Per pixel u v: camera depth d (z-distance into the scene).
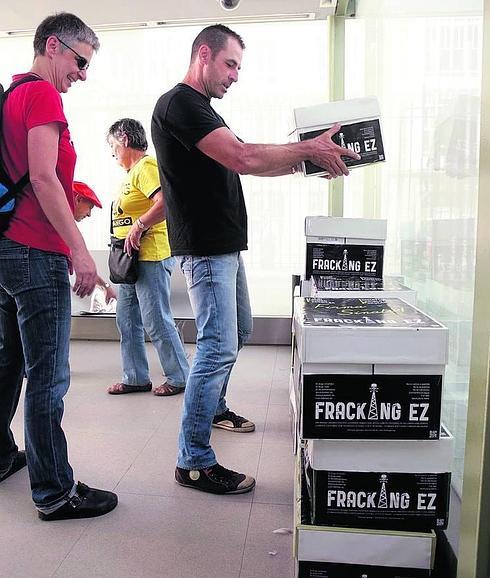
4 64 4.08
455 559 1.24
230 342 1.89
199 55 1.83
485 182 0.84
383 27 2.36
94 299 4.16
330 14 3.40
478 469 0.89
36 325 1.65
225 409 2.50
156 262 2.84
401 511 1.19
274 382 3.17
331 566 1.20
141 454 2.21
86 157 4.06
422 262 1.73
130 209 2.81
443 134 1.47
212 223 1.81
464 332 1.32
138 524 1.71
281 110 3.86
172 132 1.72
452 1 1.38
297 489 1.38
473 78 1.22
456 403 1.38
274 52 3.80
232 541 1.62
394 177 2.15
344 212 3.61
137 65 3.94
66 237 1.61
